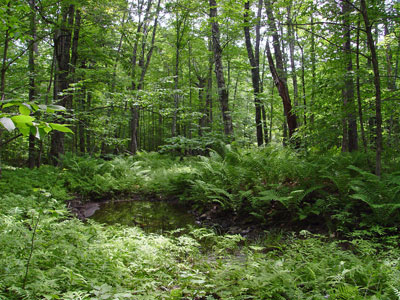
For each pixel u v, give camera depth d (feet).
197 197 28.12
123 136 79.46
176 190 33.27
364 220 16.93
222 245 16.43
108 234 15.81
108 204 31.50
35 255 10.10
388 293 8.71
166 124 88.53
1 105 4.17
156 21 57.06
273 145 32.63
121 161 41.42
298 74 38.06
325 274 10.43
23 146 56.13
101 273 10.32
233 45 55.16
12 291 8.20
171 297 9.76
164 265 12.73
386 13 20.11
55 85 40.55
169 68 76.28
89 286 9.12
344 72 21.99
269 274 10.14
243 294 9.85
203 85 72.95
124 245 13.65
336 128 25.94
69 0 31.40
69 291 7.98
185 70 78.79
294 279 10.31
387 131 35.19
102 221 24.08
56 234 12.50
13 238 10.79
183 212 28.04
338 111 23.67
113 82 38.83
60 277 9.36
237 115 57.98
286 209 21.25
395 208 15.08
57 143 38.40
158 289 10.84
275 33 26.13
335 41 23.11
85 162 36.01
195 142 37.29
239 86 80.12
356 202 18.61
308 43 40.75
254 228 21.04
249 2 33.42
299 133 28.14
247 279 10.39
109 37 51.60
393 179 17.47
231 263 13.05
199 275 11.59
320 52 24.99
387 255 12.76
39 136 4.24
